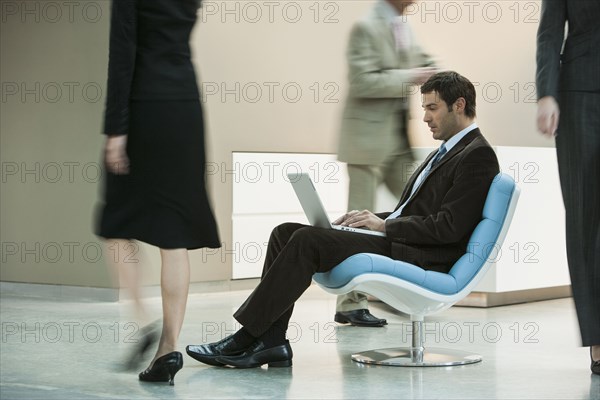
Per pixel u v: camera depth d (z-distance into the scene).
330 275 4.58
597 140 4.36
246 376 4.45
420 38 10.96
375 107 6.53
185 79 4.12
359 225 4.84
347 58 6.58
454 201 4.64
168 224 4.08
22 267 9.38
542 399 3.86
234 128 9.25
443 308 4.75
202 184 4.18
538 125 4.38
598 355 4.47
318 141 10.08
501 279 7.66
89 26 8.79
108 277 8.62
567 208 4.43
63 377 4.46
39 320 7.03
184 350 5.38
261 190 9.51
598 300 4.41
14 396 3.97
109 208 4.12
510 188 4.68
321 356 5.13
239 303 8.20
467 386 4.16
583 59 4.35
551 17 4.40
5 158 9.49
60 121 9.05
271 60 9.59
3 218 9.52
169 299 4.21
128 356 5.15
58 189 9.07
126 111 4.04
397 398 3.89
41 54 9.18
